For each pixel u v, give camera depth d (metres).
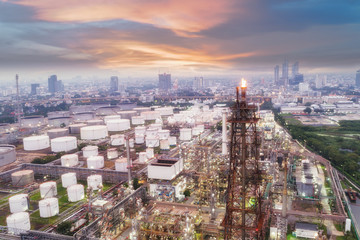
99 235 151.62
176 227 142.75
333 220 160.00
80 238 142.12
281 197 193.12
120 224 165.62
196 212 155.38
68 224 159.38
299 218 162.62
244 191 103.62
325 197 187.88
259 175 107.38
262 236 111.69
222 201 187.88
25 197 192.12
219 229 147.38
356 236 151.50
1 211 193.25
